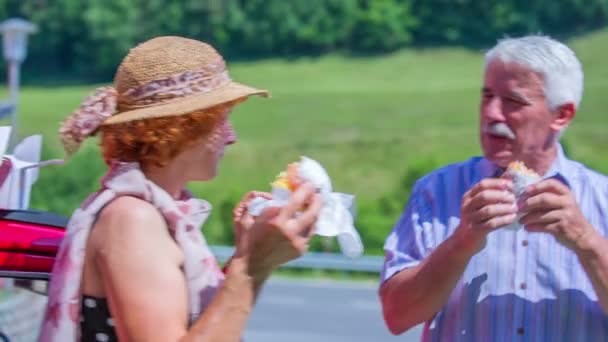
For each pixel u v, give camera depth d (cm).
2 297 355
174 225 281
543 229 324
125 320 270
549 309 349
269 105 5703
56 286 282
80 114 286
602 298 334
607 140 4959
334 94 5894
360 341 1583
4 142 351
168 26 7088
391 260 365
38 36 7050
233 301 264
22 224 359
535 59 343
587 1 6844
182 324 272
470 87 5956
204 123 285
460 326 354
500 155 351
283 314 1894
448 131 5150
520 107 346
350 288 2286
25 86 6781
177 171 290
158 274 272
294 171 286
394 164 4816
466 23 6981
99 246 276
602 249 324
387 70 6569
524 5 6944
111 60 7012
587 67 6166
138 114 281
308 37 6994
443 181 371
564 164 360
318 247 2591
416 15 6994
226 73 294
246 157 4928
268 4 7044
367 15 6938
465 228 325
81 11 7012
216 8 7062
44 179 3067
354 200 289
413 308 345
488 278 352
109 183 282
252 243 266
